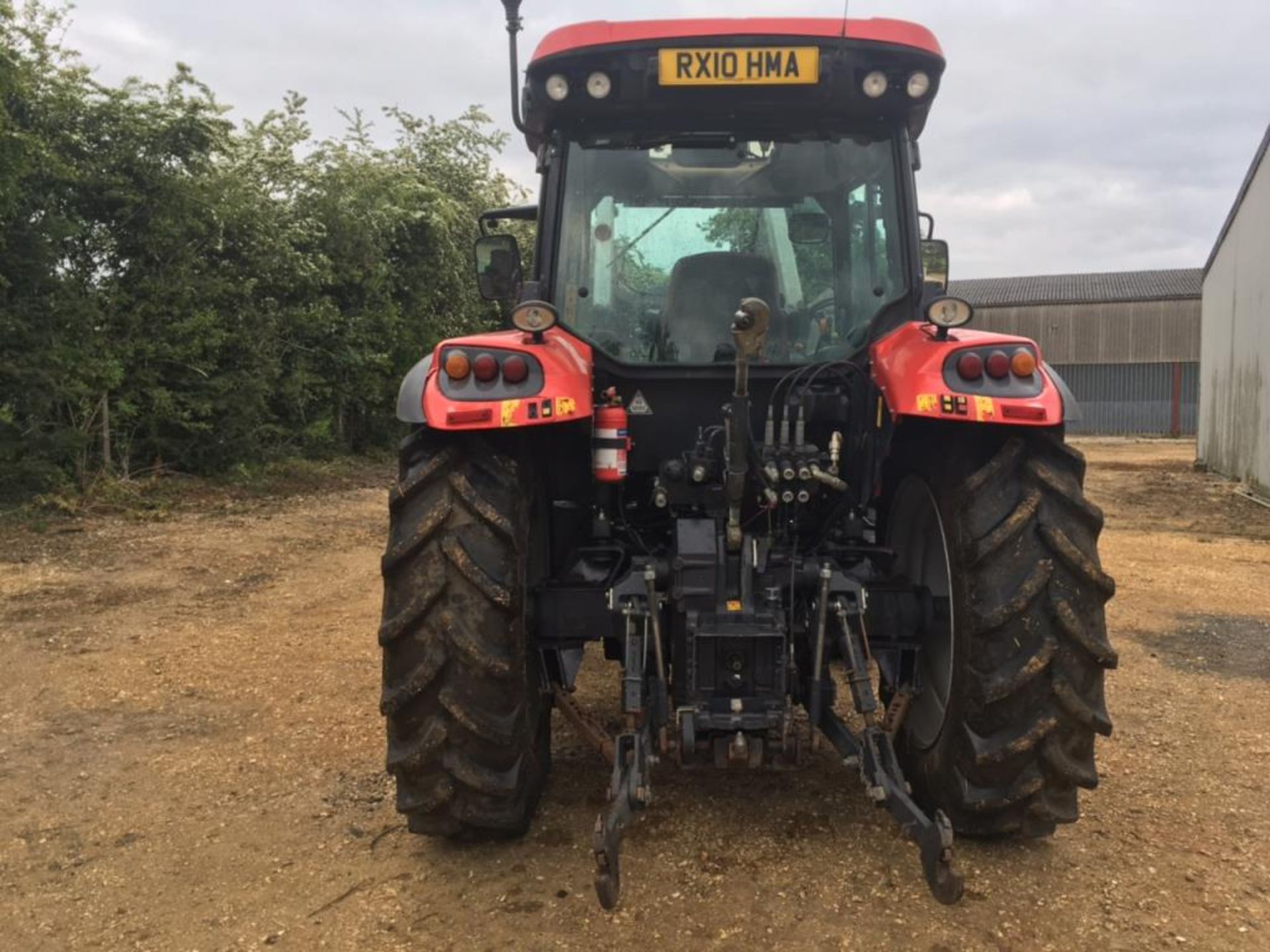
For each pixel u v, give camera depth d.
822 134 3.44
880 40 3.19
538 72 3.33
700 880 2.91
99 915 2.79
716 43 3.18
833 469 3.22
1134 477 16.00
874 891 2.84
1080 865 2.99
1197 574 7.50
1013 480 2.96
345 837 3.22
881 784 2.64
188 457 11.28
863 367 3.34
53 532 8.55
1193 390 39.41
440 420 2.81
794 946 2.58
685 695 2.93
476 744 2.92
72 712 4.41
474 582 2.88
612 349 3.44
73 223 9.50
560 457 3.54
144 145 10.23
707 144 3.45
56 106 9.58
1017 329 43.00
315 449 13.59
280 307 12.72
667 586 3.08
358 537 8.90
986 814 2.97
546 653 3.58
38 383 9.07
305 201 13.52
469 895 2.85
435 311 16.25
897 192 3.43
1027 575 2.86
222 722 4.29
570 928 2.68
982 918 2.70
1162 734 4.09
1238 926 2.67
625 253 3.46
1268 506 11.96
